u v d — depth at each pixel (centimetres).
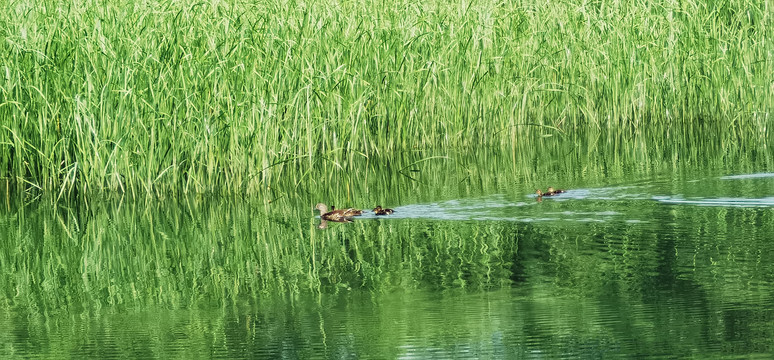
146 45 1889
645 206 1619
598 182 1859
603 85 2606
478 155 2284
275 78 1945
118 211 1789
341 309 1154
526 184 1870
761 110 2617
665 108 2686
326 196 1856
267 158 1945
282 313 1150
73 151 1942
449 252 1378
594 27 2603
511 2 2586
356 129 2069
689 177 1875
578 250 1356
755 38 2662
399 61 2239
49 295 1274
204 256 1452
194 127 1905
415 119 2294
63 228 1673
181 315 1163
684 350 982
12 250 1530
